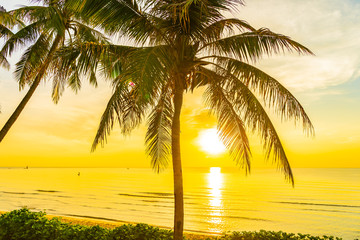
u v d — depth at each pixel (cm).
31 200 3431
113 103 555
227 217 2548
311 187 6488
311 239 548
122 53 584
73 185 6494
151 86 372
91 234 575
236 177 12219
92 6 436
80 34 864
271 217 2588
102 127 553
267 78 516
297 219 2512
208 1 470
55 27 692
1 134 823
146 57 392
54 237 591
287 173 523
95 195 4294
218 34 534
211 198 4200
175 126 541
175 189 530
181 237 517
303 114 512
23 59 873
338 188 6200
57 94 890
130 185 6806
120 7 446
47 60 699
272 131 527
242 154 592
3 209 2545
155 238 562
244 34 515
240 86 545
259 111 533
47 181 8019
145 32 473
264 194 4866
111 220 2150
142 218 2320
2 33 1045
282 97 519
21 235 598
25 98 873
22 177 10588
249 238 560
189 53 521
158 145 673
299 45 479
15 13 856
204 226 2080
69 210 2691
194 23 494
